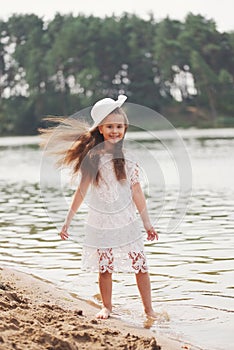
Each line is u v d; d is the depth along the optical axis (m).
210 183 13.53
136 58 64.44
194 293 5.57
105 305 5.16
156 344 4.12
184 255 6.84
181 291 5.63
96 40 64.50
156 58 63.19
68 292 5.69
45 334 3.97
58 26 68.56
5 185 14.89
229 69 64.44
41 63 65.06
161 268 6.36
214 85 62.56
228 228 8.20
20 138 54.84
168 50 63.22
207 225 8.45
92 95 62.66
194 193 11.79
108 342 4.11
